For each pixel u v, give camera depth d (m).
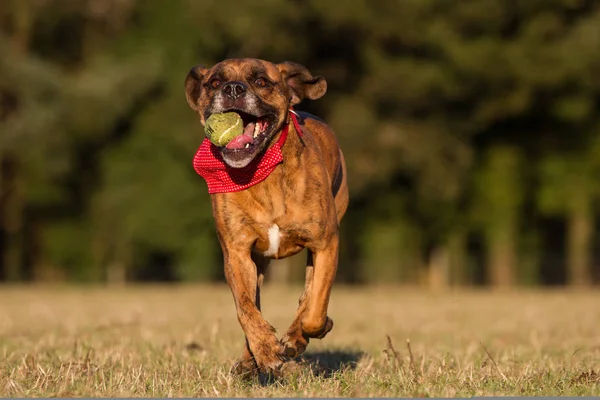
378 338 9.48
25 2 28.08
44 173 27.14
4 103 27.84
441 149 25.81
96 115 26.61
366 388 5.39
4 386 5.54
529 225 30.22
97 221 28.52
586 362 6.93
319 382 5.59
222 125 5.45
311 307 5.79
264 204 5.71
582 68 24.09
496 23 24.80
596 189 28.02
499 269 28.81
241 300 5.67
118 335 9.42
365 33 25.19
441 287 29.48
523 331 10.50
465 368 6.22
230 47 26.28
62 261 30.34
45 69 27.05
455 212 28.80
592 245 30.75
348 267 30.09
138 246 28.98
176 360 6.83
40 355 7.27
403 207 29.06
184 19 26.84
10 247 30.12
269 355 5.46
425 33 24.83
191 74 6.18
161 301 17.62
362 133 24.83
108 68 27.16
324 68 26.67
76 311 14.16
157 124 27.12
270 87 5.76
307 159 5.79
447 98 25.73
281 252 5.92
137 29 29.31
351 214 29.39
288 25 25.11
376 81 25.22
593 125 27.55
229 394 5.27
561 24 25.05
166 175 27.53
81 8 28.50
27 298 19.20
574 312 14.30
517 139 28.30
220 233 5.82
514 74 24.44
